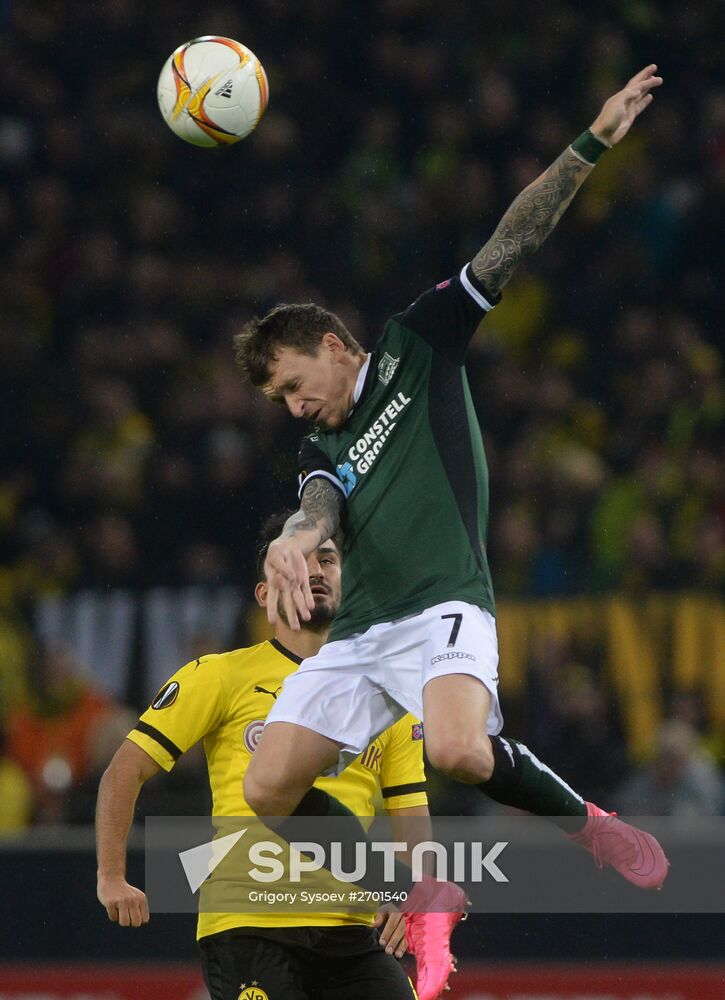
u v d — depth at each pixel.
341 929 15.47
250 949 15.25
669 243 41.28
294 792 14.57
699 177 42.12
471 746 13.59
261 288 40.53
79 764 28.67
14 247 41.78
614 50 44.19
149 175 42.81
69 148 43.34
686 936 21.72
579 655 28.92
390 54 44.34
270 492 35.75
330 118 43.75
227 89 16.81
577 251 40.97
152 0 45.19
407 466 14.59
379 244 41.03
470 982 21.58
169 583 34.09
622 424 37.34
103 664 29.59
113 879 15.34
